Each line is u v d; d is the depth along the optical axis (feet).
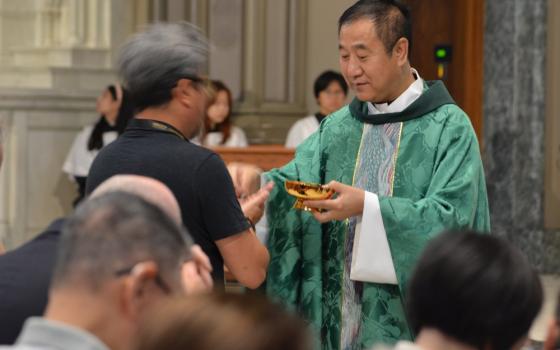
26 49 36.83
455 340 7.47
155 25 11.86
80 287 7.51
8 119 35.01
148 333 5.94
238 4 37.17
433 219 12.51
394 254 12.60
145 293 7.58
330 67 37.78
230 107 33.09
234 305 5.94
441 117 13.19
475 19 36.52
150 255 7.61
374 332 13.17
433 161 13.10
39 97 35.12
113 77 36.19
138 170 11.35
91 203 7.84
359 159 13.66
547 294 29.35
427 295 7.50
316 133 14.20
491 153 35.60
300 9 37.50
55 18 36.81
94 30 36.14
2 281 9.32
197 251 9.62
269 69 37.47
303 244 13.73
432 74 38.09
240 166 13.98
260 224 13.82
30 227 35.35
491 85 35.65
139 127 11.66
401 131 13.34
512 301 7.39
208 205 11.38
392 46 12.98
